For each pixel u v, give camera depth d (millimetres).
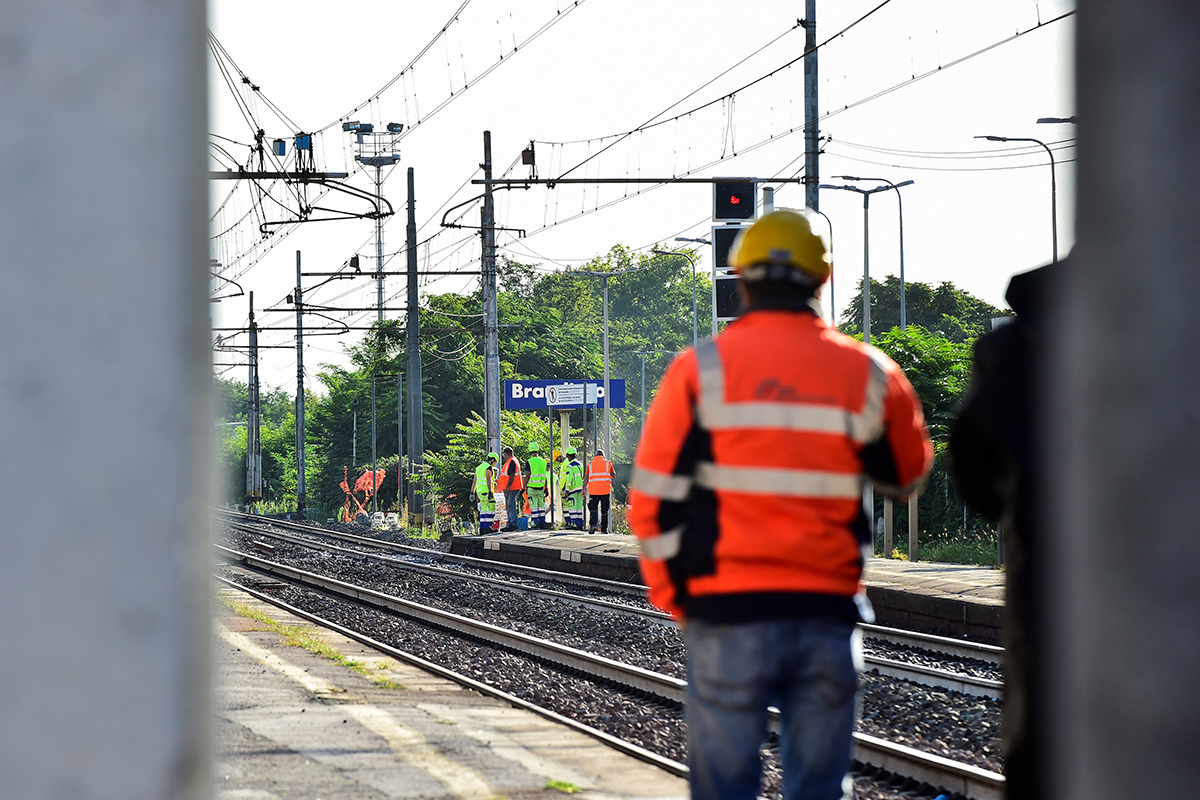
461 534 143000
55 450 4926
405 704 30344
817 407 10312
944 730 31578
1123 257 5312
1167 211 5211
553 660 46781
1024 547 10648
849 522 10508
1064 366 5875
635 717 34250
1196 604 5113
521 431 169875
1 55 4902
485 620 61938
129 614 4992
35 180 4930
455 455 173000
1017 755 10680
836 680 10242
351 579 86375
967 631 50469
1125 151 5297
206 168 5473
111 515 4973
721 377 10289
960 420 11555
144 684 5004
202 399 5375
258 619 50719
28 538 4895
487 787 20625
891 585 56750
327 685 32531
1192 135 5184
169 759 5051
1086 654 5457
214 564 5535
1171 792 5117
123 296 5016
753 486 10133
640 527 10570
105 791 4953
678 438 10352
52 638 4910
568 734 27016
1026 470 10578
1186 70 5188
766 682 10086
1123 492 5289
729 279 77188
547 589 72438
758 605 10008
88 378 4969
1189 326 5180
